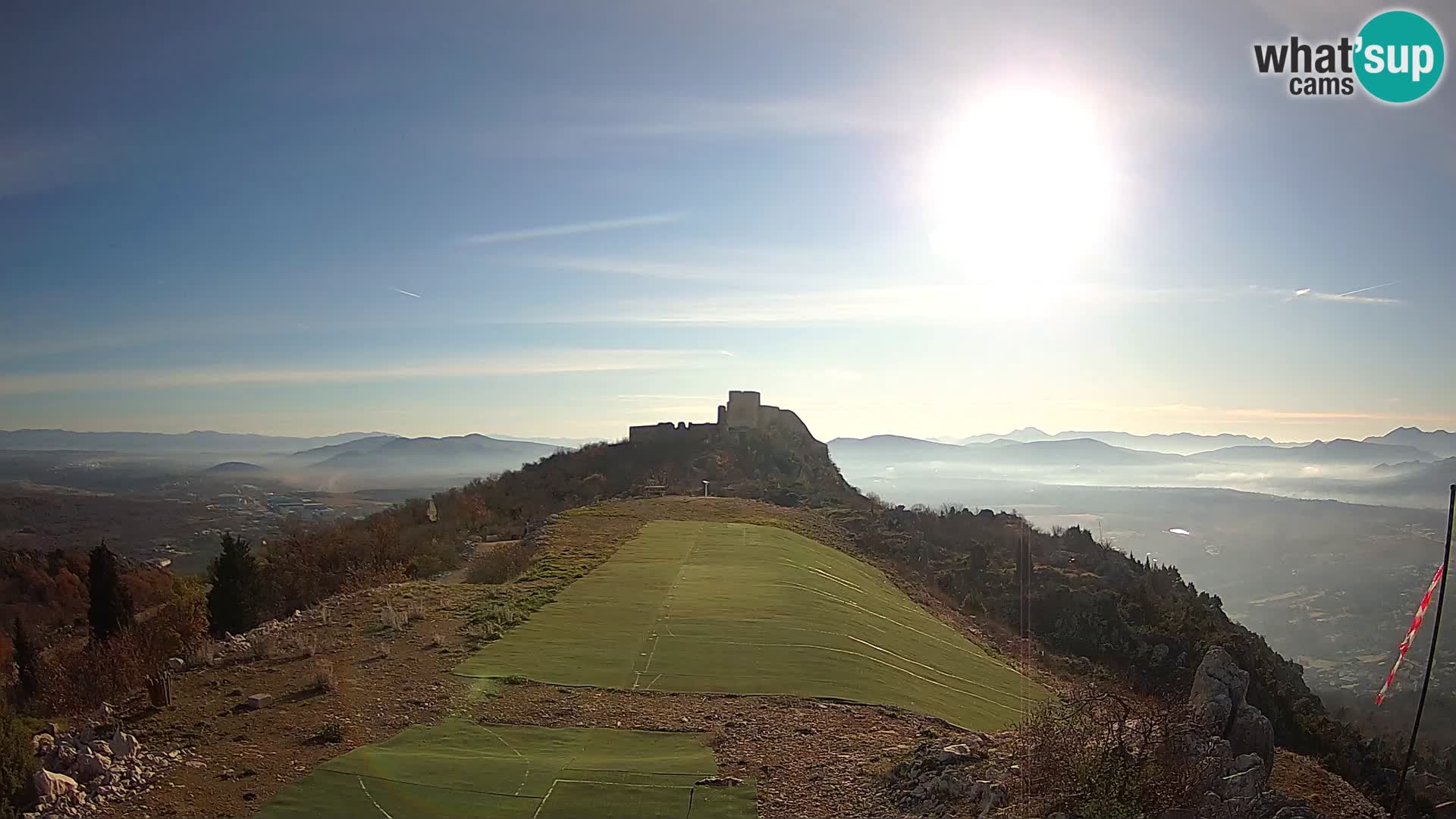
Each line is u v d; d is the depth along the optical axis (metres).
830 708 16.80
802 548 38.38
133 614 36.09
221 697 16.33
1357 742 31.06
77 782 12.09
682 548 35.62
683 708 16.47
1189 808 10.39
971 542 56.53
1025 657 34.41
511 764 13.26
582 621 22.75
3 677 28.94
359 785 12.37
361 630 21.70
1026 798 10.90
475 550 43.72
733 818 11.56
